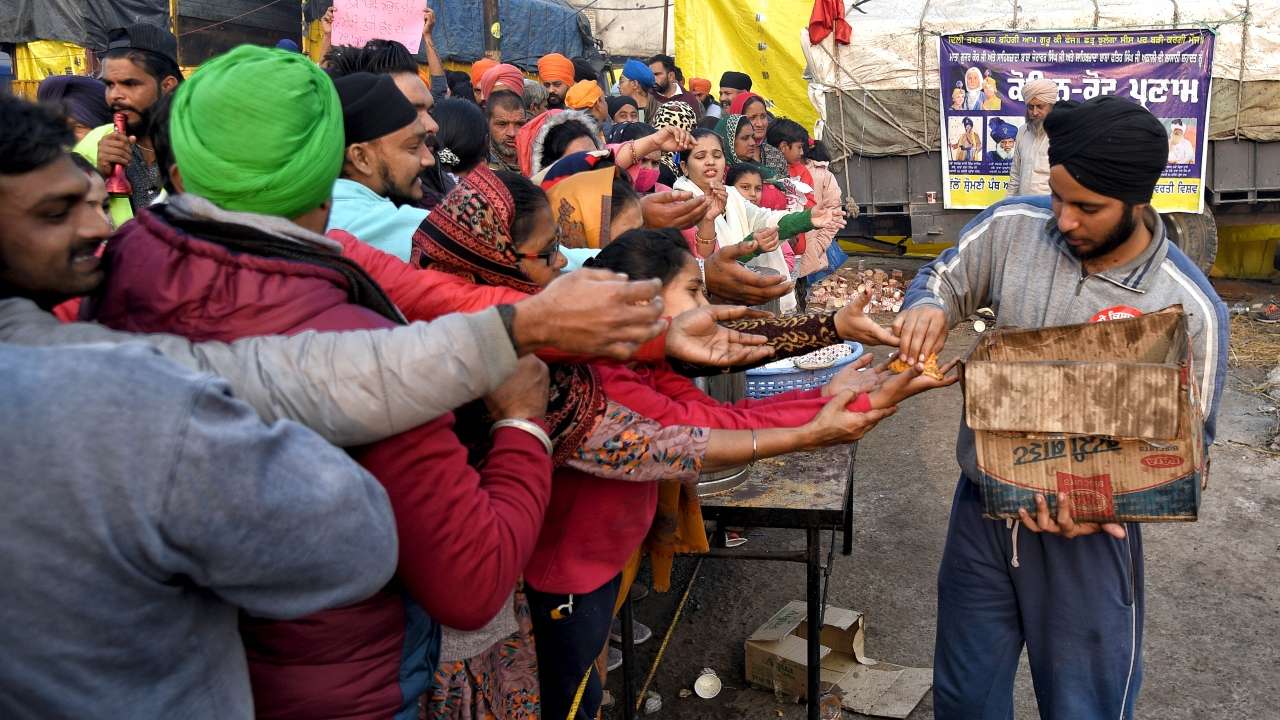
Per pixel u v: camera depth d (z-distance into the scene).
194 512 0.95
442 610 1.30
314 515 1.02
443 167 3.35
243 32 10.75
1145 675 3.17
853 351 3.21
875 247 10.89
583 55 15.47
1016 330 1.99
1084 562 2.12
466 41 12.83
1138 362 1.90
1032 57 7.96
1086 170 1.87
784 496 2.69
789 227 3.59
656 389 2.12
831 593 3.74
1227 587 3.68
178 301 1.17
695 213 2.62
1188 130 7.77
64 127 1.13
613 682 3.25
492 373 1.17
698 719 3.04
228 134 1.20
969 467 2.24
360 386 1.12
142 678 1.02
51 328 1.08
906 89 8.30
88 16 9.82
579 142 3.61
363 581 1.09
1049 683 2.22
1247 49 7.59
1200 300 1.99
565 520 1.98
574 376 1.79
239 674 1.15
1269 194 8.03
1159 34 7.69
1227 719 2.94
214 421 0.97
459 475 1.28
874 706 3.00
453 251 1.73
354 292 1.31
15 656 0.94
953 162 8.29
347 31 4.66
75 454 0.91
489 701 1.74
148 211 1.25
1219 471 4.77
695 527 2.35
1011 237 2.20
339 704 1.29
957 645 2.33
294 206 1.25
